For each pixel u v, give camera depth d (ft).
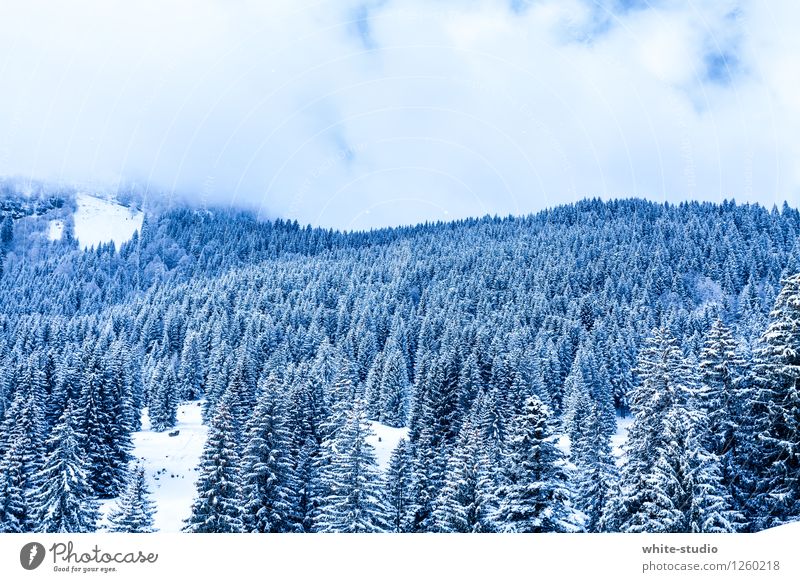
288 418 170.81
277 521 125.90
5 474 125.39
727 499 87.66
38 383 232.12
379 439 248.52
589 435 129.29
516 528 78.28
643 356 89.66
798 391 80.59
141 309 560.20
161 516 165.68
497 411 190.49
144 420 304.71
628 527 82.12
